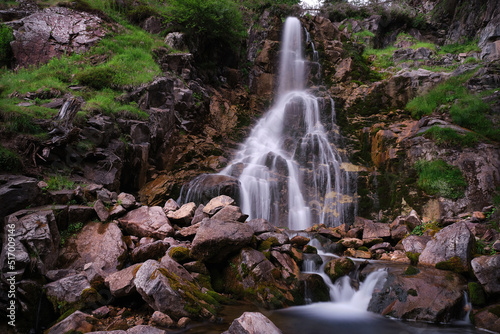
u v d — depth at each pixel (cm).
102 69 1169
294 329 521
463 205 937
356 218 1005
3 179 650
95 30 1372
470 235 688
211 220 676
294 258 712
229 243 647
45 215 604
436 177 996
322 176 1148
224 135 1424
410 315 565
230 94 1648
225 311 566
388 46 2205
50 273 564
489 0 1855
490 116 1159
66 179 779
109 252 644
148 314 545
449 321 557
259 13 2198
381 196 1079
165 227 722
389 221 1025
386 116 1441
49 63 1213
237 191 1002
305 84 1797
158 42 1442
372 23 2241
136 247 669
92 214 712
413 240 797
